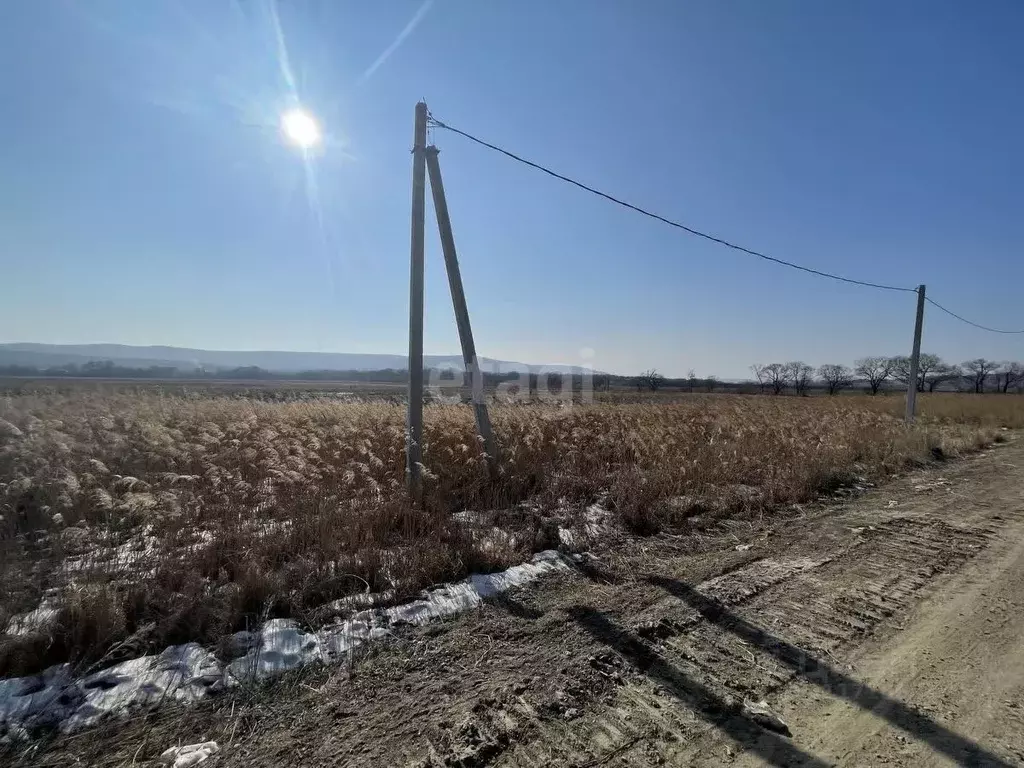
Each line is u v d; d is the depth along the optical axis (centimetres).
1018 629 419
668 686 342
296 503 662
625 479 846
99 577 457
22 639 345
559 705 320
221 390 3625
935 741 288
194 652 367
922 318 2000
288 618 422
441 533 593
